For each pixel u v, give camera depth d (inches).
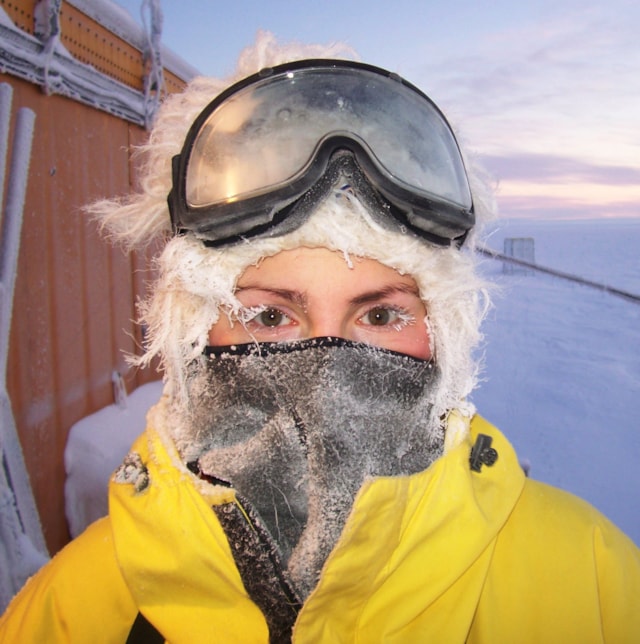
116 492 34.0
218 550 31.4
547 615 31.8
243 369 31.2
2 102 91.7
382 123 31.9
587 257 1095.6
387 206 29.5
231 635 31.5
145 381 146.1
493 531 32.1
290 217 29.0
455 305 33.1
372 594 31.3
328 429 29.8
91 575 36.3
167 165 36.6
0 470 89.6
